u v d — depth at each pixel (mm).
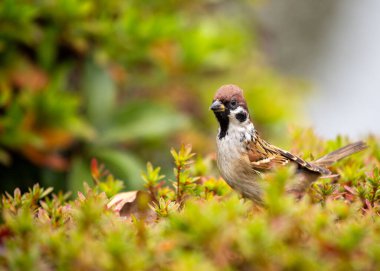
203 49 11797
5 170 10727
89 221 4746
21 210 5305
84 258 4316
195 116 12797
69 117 10141
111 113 11312
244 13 15445
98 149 10891
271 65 21844
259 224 4164
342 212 5012
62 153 11047
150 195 6543
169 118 11391
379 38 26500
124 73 11539
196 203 5176
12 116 9836
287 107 13438
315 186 7012
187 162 6363
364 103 24266
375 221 5129
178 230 4406
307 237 4512
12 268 4480
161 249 4414
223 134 7832
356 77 25016
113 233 4434
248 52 14148
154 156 12281
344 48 25609
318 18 25703
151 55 11375
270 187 4488
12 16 9742
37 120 10156
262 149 7773
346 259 4207
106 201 5656
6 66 10344
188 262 4074
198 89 12594
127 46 10984
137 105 11414
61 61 11219
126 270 4211
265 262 4160
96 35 10961
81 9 10312
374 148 8094
